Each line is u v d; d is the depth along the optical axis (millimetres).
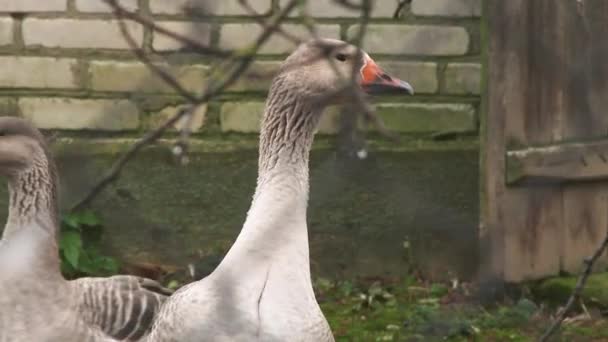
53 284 8328
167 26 12602
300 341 7598
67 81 12914
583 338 11195
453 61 12906
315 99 8133
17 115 12961
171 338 7598
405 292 12461
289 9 4934
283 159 8133
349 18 12750
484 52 12250
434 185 12953
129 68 12867
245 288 7559
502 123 12195
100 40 12859
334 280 12875
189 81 12641
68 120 12938
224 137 12945
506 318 11539
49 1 12898
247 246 7711
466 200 12945
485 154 12266
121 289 8781
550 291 12180
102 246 12875
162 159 12883
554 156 12117
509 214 12242
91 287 8695
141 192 12914
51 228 8516
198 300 7555
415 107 12914
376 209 12883
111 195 12867
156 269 12828
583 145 12070
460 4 12812
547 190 12289
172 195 12938
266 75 12312
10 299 8211
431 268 12727
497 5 12031
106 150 12844
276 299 7598
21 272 8250
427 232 12750
